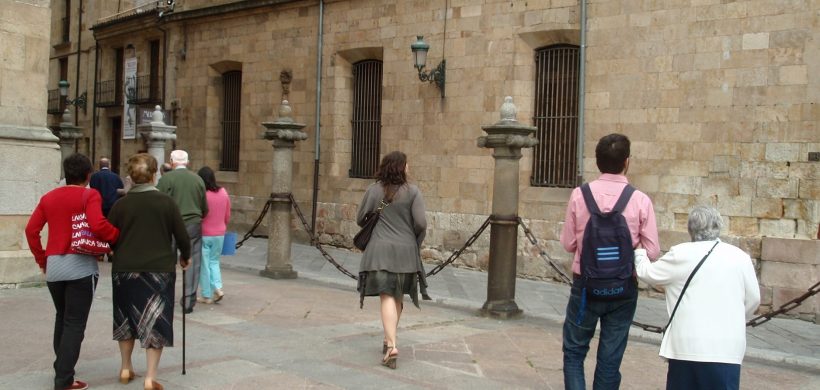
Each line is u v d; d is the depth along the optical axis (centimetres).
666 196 1128
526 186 1317
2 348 665
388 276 635
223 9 1834
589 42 1211
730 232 1062
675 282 442
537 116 1310
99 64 2475
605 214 470
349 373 620
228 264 1338
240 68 1875
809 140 998
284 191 1198
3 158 966
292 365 640
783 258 1000
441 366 659
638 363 712
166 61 2061
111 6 2439
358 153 1614
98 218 534
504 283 917
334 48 1612
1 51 980
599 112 1201
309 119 1673
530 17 1286
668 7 1125
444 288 1151
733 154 1063
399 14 1484
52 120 2791
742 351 428
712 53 1083
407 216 650
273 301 964
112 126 2480
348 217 1584
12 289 971
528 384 614
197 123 1958
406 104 1471
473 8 1361
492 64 1337
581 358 495
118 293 541
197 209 856
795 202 1009
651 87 1144
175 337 734
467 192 1370
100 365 620
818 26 989
